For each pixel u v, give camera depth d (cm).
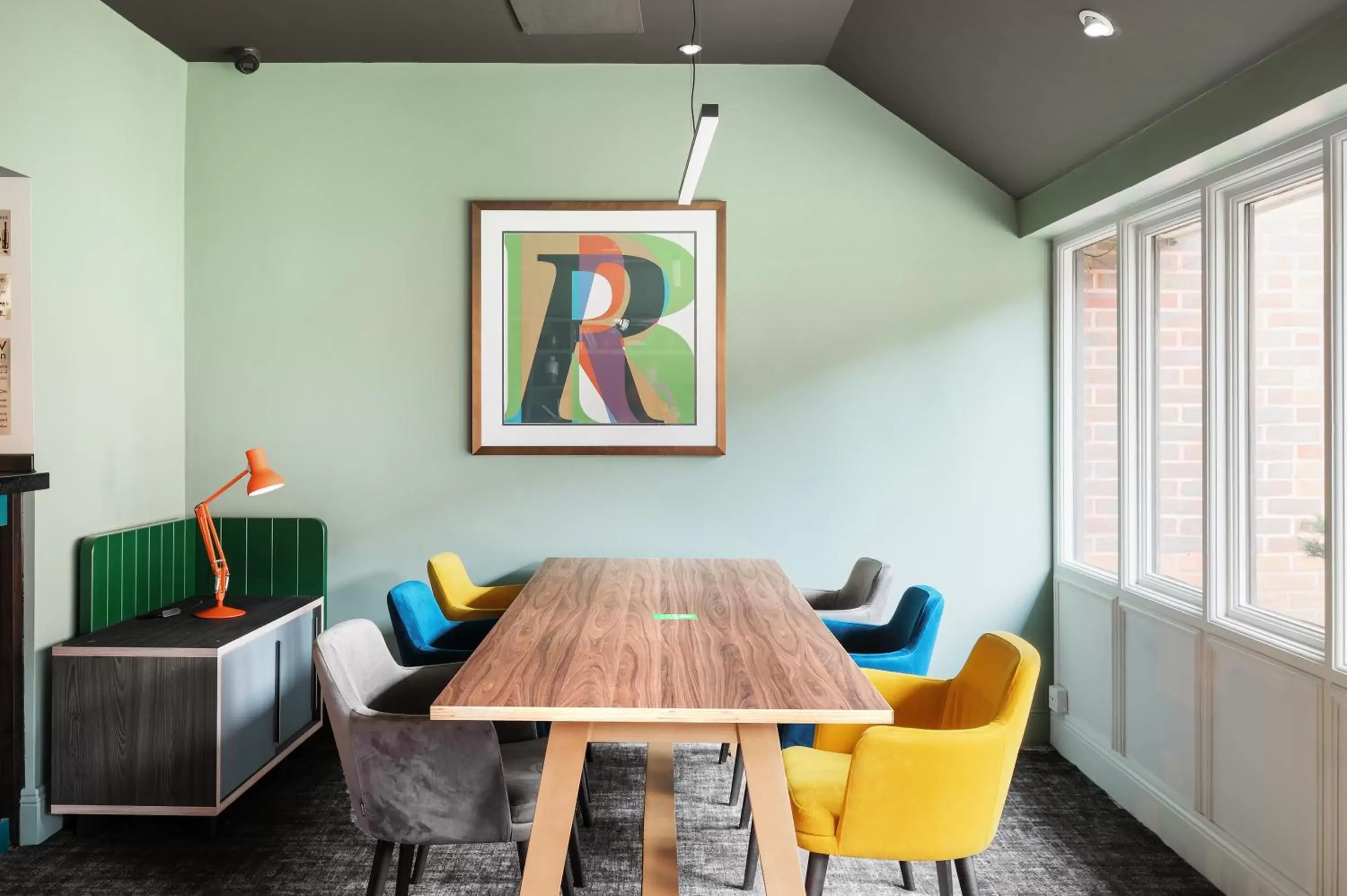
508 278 402
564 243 402
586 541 405
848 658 231
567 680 210
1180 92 274
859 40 363
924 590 308
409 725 213
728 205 404
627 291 402
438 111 402
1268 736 258
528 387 402
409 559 404
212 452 403
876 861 292
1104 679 358
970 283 404
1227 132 257
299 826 313
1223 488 287
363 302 402
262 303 402
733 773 350
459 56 395
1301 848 243
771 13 351
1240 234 285
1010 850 300
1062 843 306
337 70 402
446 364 404
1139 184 307
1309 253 254
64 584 317
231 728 308
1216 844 277
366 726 214
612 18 354
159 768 300
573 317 402
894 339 404
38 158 305
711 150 403
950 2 304
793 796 217
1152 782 320
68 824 313
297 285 402
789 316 404
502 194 404
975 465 405
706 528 405
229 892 268
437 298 403
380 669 254
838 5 344
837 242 404
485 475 405
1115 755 348
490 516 405
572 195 403
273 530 397
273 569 397
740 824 312
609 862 285
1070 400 400
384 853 222
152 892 268
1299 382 259
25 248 295
